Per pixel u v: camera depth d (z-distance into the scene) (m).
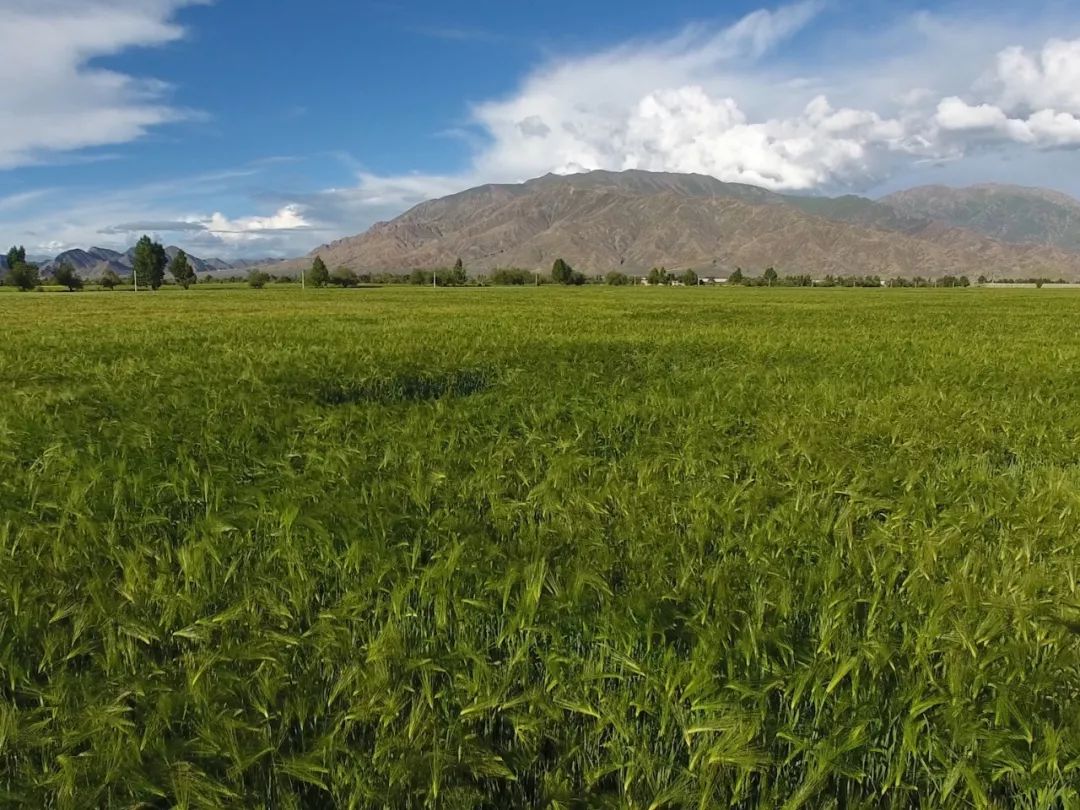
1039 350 17.03
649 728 2.79
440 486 5.21
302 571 3.61
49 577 3.69
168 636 3.25
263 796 2.55
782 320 31.53
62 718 2.66
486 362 13.97
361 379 11.06
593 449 7.06
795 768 2.65
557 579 3.58
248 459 6.24
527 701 2.78
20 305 56.72
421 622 3.35
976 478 5.84
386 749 2.55
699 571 3.82
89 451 6.16
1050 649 3.08
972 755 2.53
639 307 47.34
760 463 6.18
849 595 3.38
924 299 69.06
